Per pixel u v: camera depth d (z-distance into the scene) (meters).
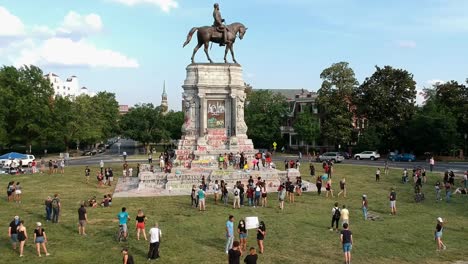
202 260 25.72
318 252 27.42
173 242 29.47
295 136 121.12
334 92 105.25
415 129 93.56
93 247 28.25
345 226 25.06
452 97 101.62
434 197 47.47
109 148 165.00
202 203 40.22
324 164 61.12
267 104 120.50
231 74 62.84
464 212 39.72
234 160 59.31
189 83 62.47
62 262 25.16
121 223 29.72
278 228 33.41
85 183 57.84
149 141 126.38
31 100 96.69
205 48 62.94
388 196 47.91
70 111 111.56
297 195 48.53
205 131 62.06
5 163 81.62
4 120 95.94
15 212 38.75
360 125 108.44
